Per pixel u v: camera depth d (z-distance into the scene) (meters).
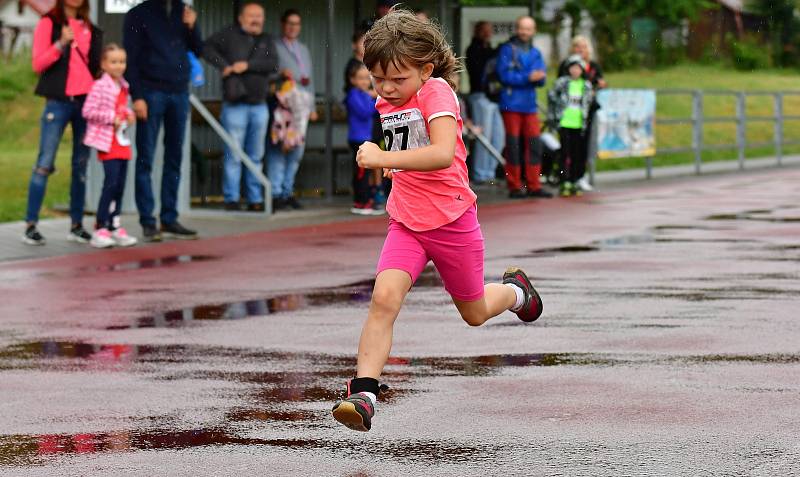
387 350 13.56
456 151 14.09
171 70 31.62
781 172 60.72
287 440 13.72
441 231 14.07
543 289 23.86
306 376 16.80
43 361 17.91
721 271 26.16
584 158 46.09
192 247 30.88
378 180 38.91
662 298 22.77
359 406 12.95
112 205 30.97
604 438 13.66
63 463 12.95
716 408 14.90
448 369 17.11
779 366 17.11
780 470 12.45
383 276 13.88
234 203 38.22
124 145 30.47
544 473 12.43
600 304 22.16
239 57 37.09
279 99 38.72
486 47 47.44
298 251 30.06
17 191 46.59
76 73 30.16
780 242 31.17
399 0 44.62
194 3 41.22
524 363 17.45
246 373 17.00
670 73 107.81
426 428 14.15
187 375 16.91
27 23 94.12
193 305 22.55
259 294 23.72
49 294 23.84
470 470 12.55
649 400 15.30
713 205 41.84
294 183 44.38
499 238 32.22
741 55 114.00
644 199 44.41
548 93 46.41
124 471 12.66
